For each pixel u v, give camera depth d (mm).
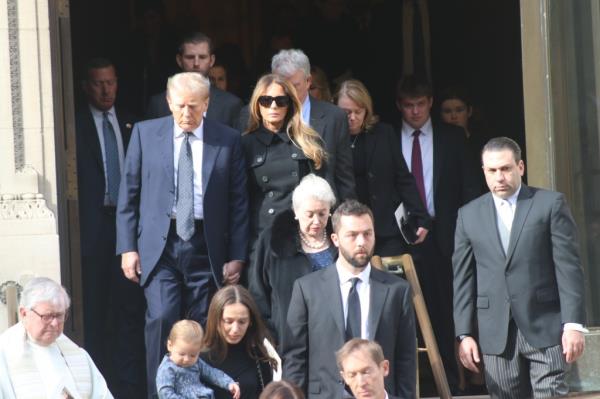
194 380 34625
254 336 35156
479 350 41375
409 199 41312
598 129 40281
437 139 43000
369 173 40938
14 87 37906
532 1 40375
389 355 33906
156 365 36656
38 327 32750
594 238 40188
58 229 38219
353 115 40688
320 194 35281
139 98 50688
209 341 35000
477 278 36312
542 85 40312
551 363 35594
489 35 49312
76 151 41281
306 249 35719
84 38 50250
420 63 51594
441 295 42719
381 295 34031
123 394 41656
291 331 34188
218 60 50812
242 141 37500
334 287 34062
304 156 37094
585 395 26047
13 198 37781
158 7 51031
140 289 41750
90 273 41594
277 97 37000
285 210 36000
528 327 35625
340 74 51812
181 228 36781
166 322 36656
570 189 40281
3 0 37812
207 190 36875
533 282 35656
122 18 50750
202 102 36719
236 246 37156
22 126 37938
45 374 32906
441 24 51500
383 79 51656
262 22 57906
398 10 51562
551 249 35781
